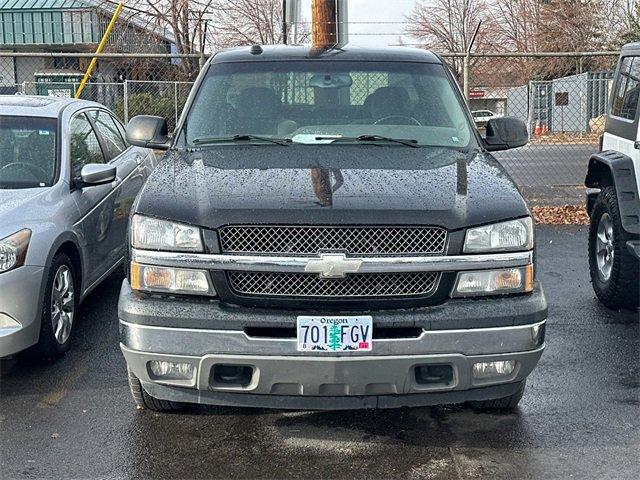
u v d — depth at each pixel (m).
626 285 6.35
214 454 4.08
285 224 3.77
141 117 5.35
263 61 5.47
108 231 6.59
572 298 7.08
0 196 5.45
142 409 4.63
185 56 11.27
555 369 5.31
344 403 3.87
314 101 5.24
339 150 4.69
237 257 3.77
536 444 4.18
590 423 4.45
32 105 6.54
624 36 36.31
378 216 3.78
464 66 11.33
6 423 4.45
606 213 6.73
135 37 27.28
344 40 11.68
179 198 3.99
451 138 5.01
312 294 3.78
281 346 3.70
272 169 4.32
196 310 3.75
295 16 12.25
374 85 5.33
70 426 4.41
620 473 3.85
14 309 4.91
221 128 5.06
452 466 3.94
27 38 32.50
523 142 5.36
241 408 4.64
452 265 3.80
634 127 6.27
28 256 5.02
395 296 3.79
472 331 3.77
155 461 4.00
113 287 7.26
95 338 5.89
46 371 5.26
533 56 11.27
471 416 4.55
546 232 10.08
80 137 6.56
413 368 3.77
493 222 3.89
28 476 3.83
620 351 5.66
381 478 3.82
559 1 39.47
